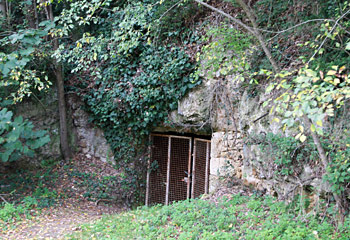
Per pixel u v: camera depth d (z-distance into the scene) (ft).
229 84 25.96
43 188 28.19
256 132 23.36
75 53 24.26
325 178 16.83
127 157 31.81
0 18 27.91
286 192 20.17
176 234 17.75
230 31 19.51
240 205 21.18
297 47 21.68
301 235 15.81
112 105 30.78
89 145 33.53
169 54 28.17
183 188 31.22
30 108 30.83
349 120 17.30
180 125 28.86
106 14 32.17
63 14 22.13
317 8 20.17
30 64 29.45
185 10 27.37
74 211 25.03
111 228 19.63
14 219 21.68
